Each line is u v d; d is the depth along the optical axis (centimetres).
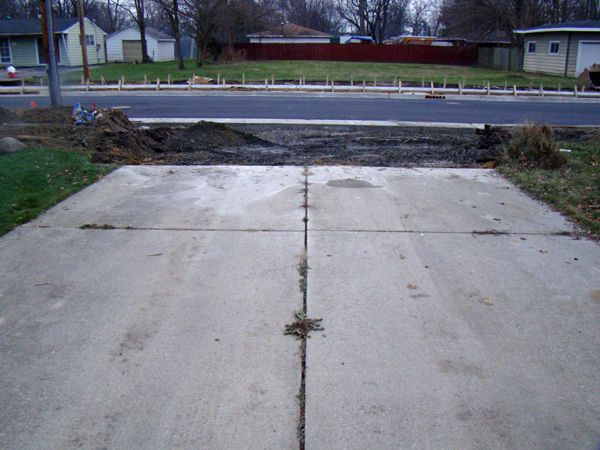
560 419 336
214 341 421
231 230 663
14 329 438
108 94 2889
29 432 323
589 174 941
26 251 599
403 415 339
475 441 317
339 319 453
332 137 1505
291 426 329
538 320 454
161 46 6016
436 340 422
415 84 3409
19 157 1002
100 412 341
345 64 4541
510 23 4397
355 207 759
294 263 565
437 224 691
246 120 1761
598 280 530
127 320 452
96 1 8150
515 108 2361
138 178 921
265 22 5228
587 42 3800
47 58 1911
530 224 695
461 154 1235
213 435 322
